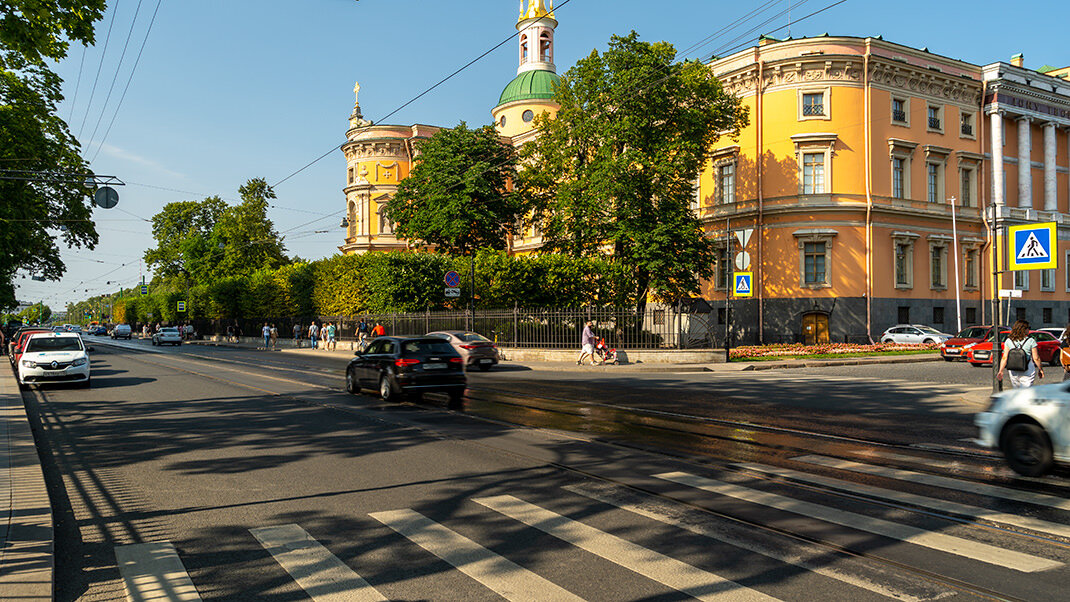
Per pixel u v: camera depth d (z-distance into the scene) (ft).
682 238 113.39
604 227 116.47
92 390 63.93
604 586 15.64
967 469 27.96
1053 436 25.89
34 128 84.02
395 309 125.70
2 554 17.15
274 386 66.33
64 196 99.71
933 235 137.80
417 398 55.16
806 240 130.52
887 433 37.09
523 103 211.20
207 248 253.65
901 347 117.08
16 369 88.28
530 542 18.85
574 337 101.30
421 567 16.96
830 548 18.15
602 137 115.03
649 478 26.55
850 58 130.52
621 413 45.70
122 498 24.02
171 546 18.76
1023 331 41.19
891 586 15.52
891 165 133.90
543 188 131.95
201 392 61.00
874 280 130.21
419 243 152.25
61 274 133.08
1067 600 14.73
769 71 133.59
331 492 24.66
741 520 20.77
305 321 171.94
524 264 116.98
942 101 141.69
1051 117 155.33
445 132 147.43
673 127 120.78
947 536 19.08
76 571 17.01
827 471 27.58
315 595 15.26
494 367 94.89
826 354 105.70
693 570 16.60
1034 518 20.79
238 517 21.56
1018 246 46.78
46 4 35.53
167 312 275.80
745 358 99.04
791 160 131.54
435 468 28.68
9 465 28.25
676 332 96.48
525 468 28.63
